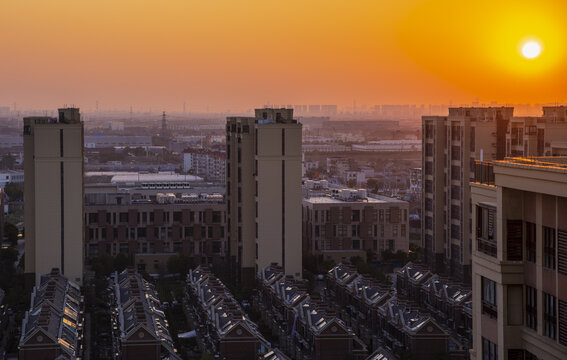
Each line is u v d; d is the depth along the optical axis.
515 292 80.69
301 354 193.50
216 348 188.12
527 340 79.19
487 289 84.88
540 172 74.50
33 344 174.62
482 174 88.12
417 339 184.12
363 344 188.75
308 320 196.25
